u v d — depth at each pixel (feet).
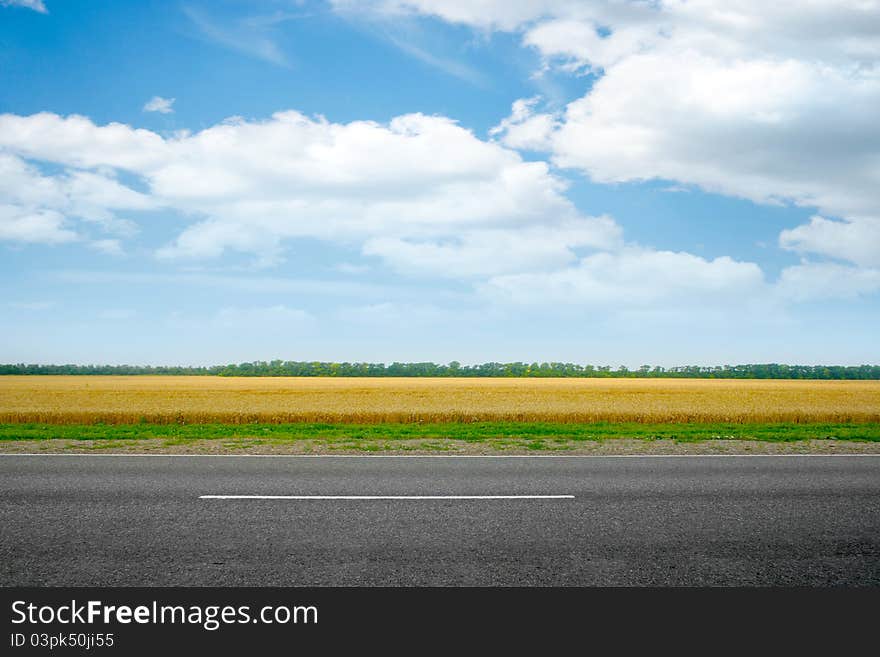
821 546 17.52
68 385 150.10
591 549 17.08
